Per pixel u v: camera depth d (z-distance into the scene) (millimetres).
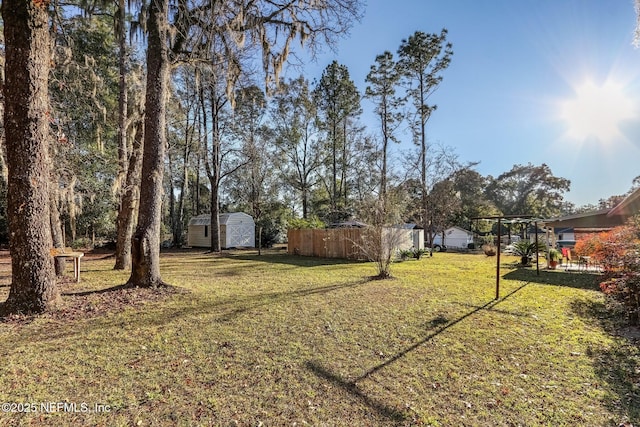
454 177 23234
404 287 6859
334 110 25312
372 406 2312
